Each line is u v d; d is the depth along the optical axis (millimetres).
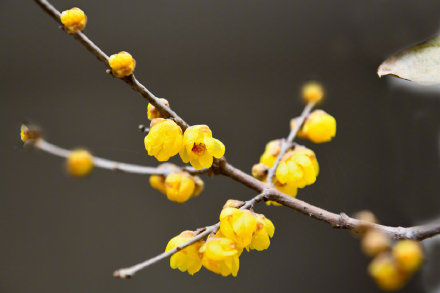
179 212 943
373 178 868
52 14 567
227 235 582
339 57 946
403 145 858
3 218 1009
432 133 829
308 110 665
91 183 1008
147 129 606
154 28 1025
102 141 988
